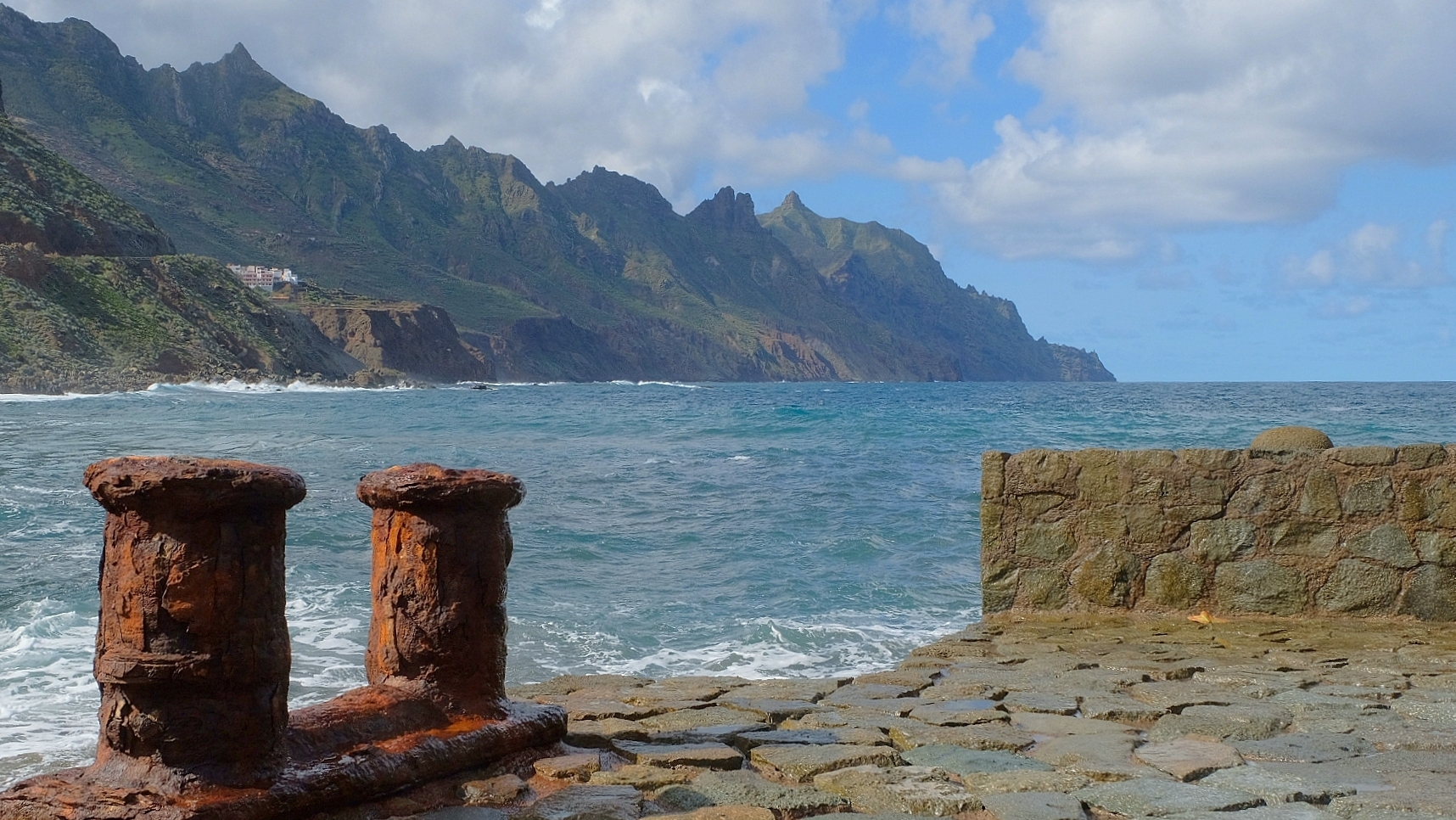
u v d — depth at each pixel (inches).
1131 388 5782.5
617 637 353.4
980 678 224.4
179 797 115.4
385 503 151.9
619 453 1169.4
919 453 1161.4
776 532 594.9
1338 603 297.7
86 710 260.5
